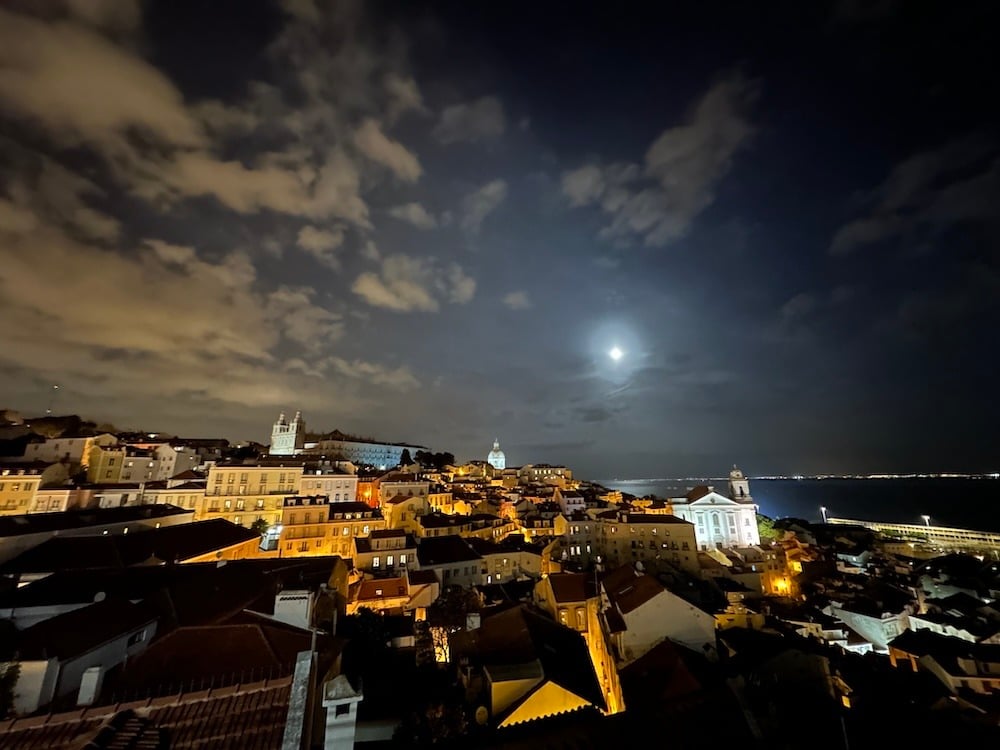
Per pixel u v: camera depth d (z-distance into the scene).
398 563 78.25
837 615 78.00
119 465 108.56
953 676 50.78
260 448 194.88
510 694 30.55
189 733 14.96
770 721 20.33
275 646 25.41
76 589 34.91
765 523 161.88
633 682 35.53
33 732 14.78
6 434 116.75
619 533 101.50
